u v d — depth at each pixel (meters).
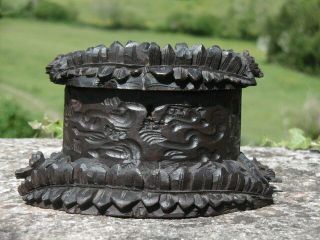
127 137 2.19
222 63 2.23
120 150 2.20
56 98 10.47
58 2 16.66
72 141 2.31
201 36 15.16
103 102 2.22
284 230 2.13
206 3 16.36
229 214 2.24
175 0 16.80
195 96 2.21
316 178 2.81
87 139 2.25
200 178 2.17
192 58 2.17
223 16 15.44
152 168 2.17
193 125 2.21
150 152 2.18
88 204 2.19
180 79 2.13
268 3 14.44
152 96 2.18
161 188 2.15
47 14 15.85
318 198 2.50
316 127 6.45
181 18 15.56
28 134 4.71
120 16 15.82
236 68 2.25
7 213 2.25
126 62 2.16
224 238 2.04
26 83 11.27
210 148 2.24
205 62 2.19
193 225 2.13
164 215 2.16
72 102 2.30
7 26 14.50
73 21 15.80
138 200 2.15
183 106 2.19
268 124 9.54
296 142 3.52
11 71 11.85
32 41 13.84
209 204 2.19
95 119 2.23
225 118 2.29
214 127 2.25
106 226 2.12
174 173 2.16
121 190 2.16
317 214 2.30
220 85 2.22
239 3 15.32
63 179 2.22
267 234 2.09
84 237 2.04
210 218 2.20
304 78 12.22
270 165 3.04
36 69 12.10
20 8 5.83
